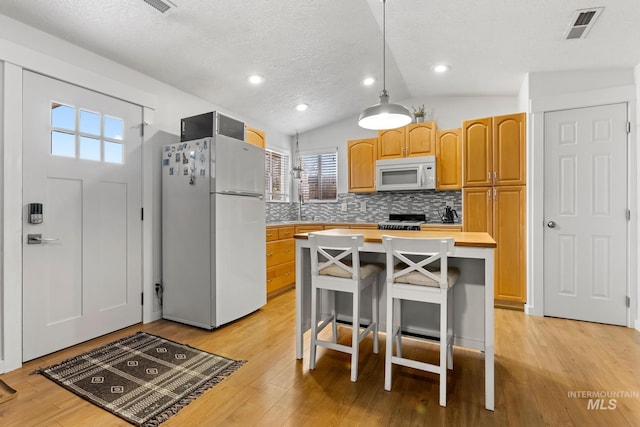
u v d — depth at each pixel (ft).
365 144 14.70
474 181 11.33
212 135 9.41
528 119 10.31
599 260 9.41
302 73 10.84
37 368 6.77
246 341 8.25
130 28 7.42
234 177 9.64
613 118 9.18
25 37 6.95
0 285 6.58
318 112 14.73
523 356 7.29
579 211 9.61
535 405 5.47
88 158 8.16
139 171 9.41
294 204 17.29
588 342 8.04
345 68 10.82
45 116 7.29
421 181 13.07
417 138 13.52
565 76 9.86
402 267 7.22
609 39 7.98
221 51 8.87
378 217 15.42
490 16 7.64
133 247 9.27
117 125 8.84
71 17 6.86
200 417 5.21
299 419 5.16
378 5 7.49
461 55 9.78
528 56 9.29
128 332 8.82
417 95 13.78
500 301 10.96
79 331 8.02
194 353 7.52
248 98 12.19
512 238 10.69
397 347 7.22
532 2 6.97
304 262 8.09
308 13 7.71
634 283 8.98
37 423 5.04
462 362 7.06
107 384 6.15
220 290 9.09
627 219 9.07
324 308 8.44
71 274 7.84
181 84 10.41
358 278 6.40
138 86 9.41
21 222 6.89
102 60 8.48
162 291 9.97
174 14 7.11
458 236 6.87
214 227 8.93
